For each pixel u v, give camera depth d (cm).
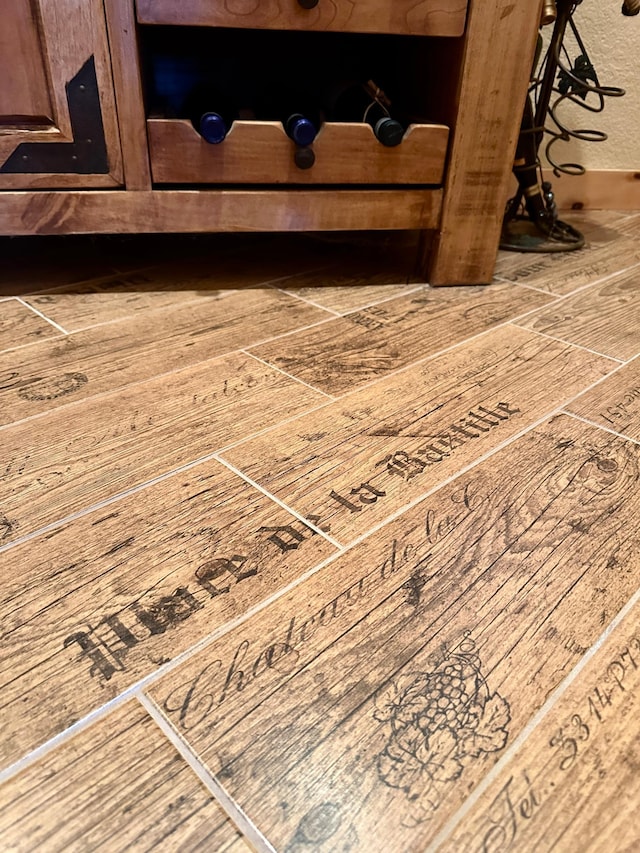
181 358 96
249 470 73
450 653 53
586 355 100
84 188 104
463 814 42
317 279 127
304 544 63
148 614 55
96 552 61
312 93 141
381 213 115
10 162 100
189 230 111
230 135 103
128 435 78
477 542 64
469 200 116
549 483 72
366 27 99
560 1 128
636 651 53
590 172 180
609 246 150
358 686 50
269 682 50
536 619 56
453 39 105
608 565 62
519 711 48
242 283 124
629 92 170
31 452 75
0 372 91
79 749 45
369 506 68
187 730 46
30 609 55
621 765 45
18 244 140
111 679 50
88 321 106
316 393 88
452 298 120
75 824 41
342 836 41
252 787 43
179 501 68
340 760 45
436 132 109
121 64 95
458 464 75
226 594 57
